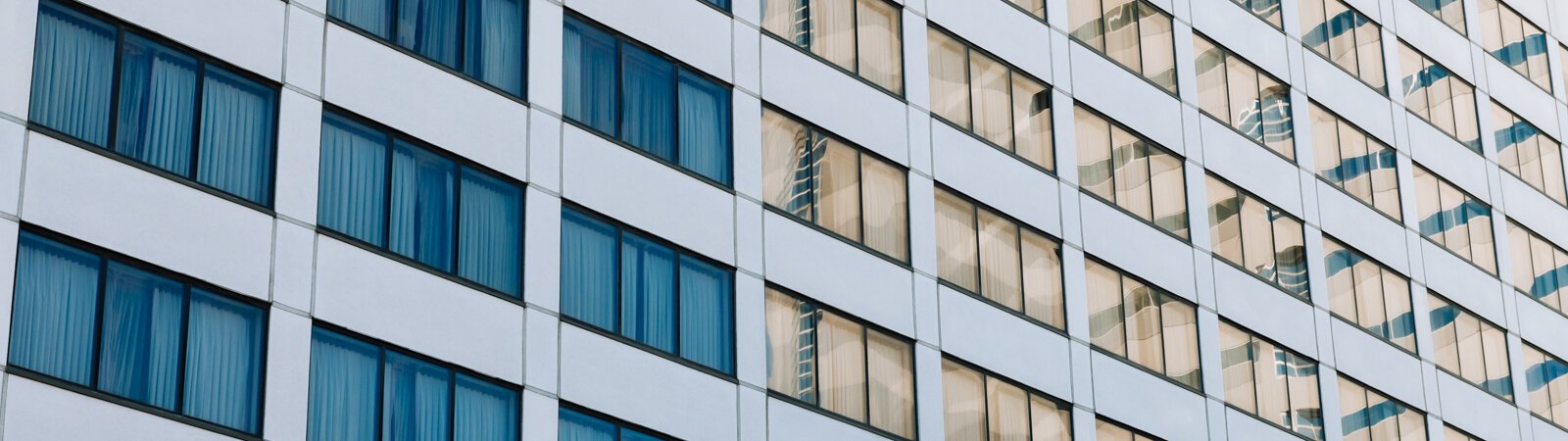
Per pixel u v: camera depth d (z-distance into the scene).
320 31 35.03
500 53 37.31
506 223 36.25
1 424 30.00
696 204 38.88
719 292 38.59
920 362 40.94
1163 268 46.28
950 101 43.78
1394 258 52.06
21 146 31.38
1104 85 46.97
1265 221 49.22
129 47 32.97
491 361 35.19
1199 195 47.88
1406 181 53.50
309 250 33.72
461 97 36.44
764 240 39.56
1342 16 53.97
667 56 39.59
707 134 39.59
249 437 32.22
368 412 33.56
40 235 31.23
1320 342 49.03
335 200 34.34
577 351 36.25
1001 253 43.28
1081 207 45.19
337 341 33.59
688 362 37.66
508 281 35.94
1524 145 57.66
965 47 44.59
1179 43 49.19
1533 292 55.69
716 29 40.53
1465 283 53.72
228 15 34.06
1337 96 52.66
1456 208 54.62
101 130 32.31
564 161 37.38
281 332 33.00
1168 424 44.69
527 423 35.19
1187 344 45.97
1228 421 45.94
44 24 32.28
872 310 40.62
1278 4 52.38
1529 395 53.97
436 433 34.19
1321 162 51.41
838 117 41.69
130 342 31.62
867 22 43.09
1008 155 44.34
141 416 31.34
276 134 33.97
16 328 30.62
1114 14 48.03
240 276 32.88
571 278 36.72
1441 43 56.50
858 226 41.16
